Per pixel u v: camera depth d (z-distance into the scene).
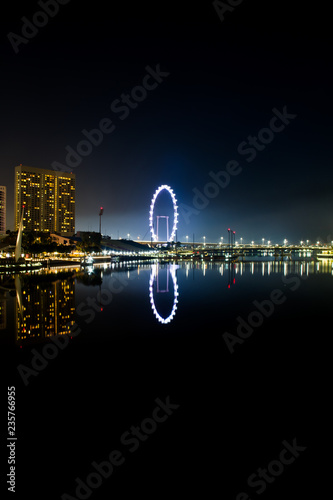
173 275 64.81
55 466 8.09
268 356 15.95
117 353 16.41
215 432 9.35
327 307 29.56
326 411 10.54
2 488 7.42
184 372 13.84
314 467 8.00
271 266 101.44
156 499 7.15
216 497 7.16
